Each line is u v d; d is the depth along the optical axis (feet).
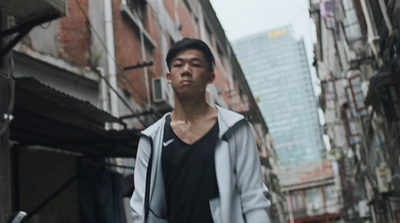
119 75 29.76
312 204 166.81
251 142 6.09
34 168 19.54
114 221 22.20
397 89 29.35
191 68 5.98
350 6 44.11
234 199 5.81
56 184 20.72
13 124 16.52
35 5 12.22
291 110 520.83
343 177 103.91
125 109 29.81
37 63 20.83
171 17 50.16
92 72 25.14
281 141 509.76
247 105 90.63
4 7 12.22
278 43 554.46
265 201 5.91
